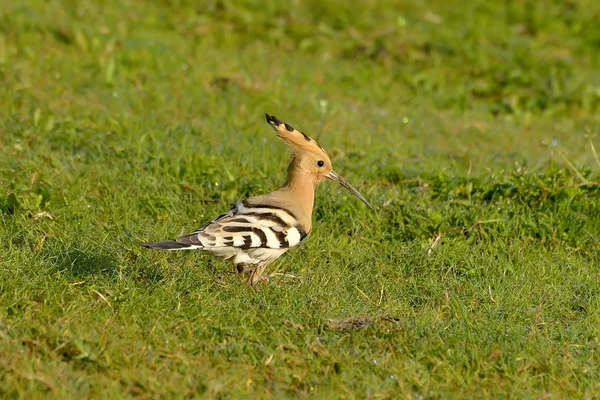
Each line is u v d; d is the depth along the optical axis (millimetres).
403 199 12883
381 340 9109
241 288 10109
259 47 20406
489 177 13828
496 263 11312
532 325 9672
